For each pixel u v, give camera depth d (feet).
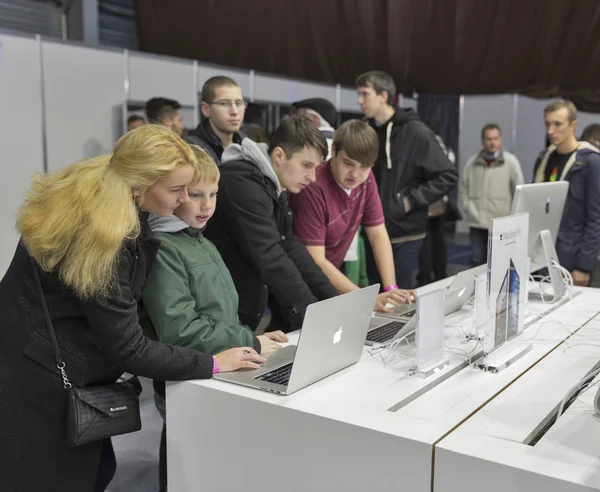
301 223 8.06
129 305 4.76
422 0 16.65
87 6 18.67
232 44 18.83
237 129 10.43
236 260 7.18
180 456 5.36
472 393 5.14
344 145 7.38
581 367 5.78
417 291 8.05
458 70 16.71
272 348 6.12
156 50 19.63
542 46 15.67
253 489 5.00
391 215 11.18
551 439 4.24
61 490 4.86
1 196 13.10
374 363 5.82
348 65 17.95
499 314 5.77
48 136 13.97
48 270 4.65
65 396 4.78
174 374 5.07
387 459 4.31
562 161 11.23
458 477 4.05
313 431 4.61
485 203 15.72
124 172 4.65
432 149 11.12
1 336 4.78
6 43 13.00
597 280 19.62
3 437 4.72
